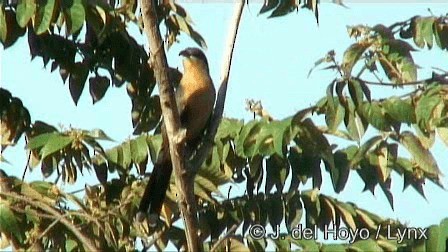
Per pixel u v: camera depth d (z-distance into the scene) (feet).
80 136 39.65
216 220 39.75
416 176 39.14
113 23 42.09
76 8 39.50
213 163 40.24
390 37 40.04
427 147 38.65
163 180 40.09
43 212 39.04
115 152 41.01
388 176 39.11
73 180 40.68
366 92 38.29
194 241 36.78
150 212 39.86
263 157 39.45
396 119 38.40
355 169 39.09
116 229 39.45
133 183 40.75
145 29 34.99
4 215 37.55
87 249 38.50
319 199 39.01
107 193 40.75
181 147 35.91
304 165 39.01
